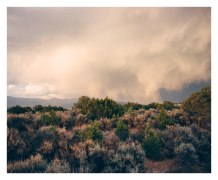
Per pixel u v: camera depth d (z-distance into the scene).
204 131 8.90
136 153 7.48
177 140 8.21
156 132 8.41
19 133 7.98
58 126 8.82
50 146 7.56
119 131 8.43
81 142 7.73
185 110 9.51
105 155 7.34
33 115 8.87
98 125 8.51
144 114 9.53
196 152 8.20
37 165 7.20
